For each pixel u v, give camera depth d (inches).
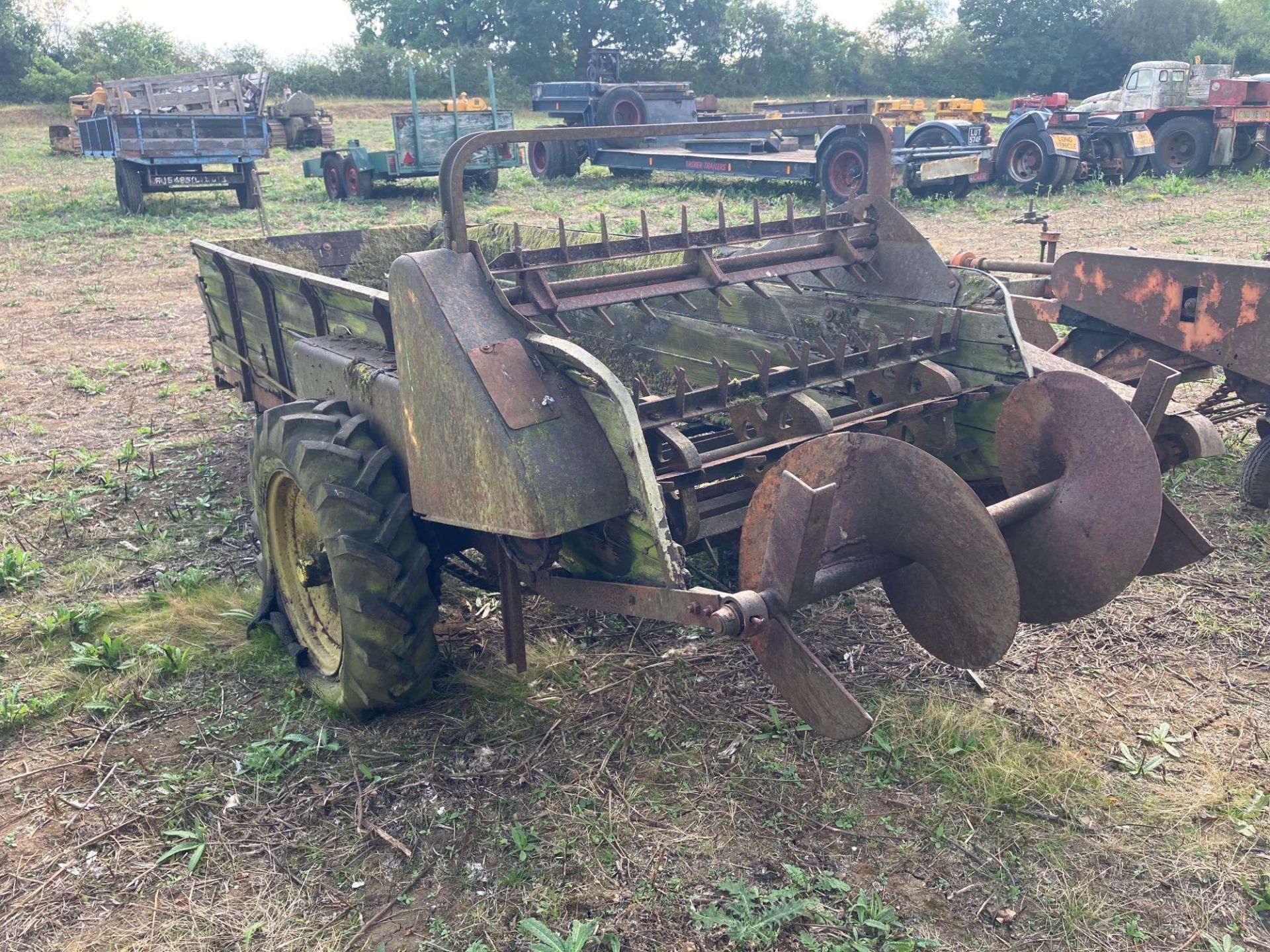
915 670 148.9
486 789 126.3
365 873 114.2
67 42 2169.0
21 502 223.1
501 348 120.2
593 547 125.6
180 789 128.7
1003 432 144.8
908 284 167.6
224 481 236.1
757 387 138.5
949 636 122.9
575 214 656.4
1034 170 698.8
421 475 129.4
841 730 101.4
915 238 165.9
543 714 140.9
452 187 125.6
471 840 118.1
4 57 2000.5
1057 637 156.6
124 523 213.8
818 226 169.2
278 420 146.3
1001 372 153.4
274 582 161.9
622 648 156.6
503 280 148.9
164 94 736.3
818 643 157.2
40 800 127.7
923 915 105.9
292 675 155.2
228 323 225.5
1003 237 529.0
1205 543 137.2
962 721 134.7
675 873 112.0
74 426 281.1
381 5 2544.3
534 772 129.1
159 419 286.2
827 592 114.0
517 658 139.8
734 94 2333.9
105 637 158.1
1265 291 180.2
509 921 106.7
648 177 881.5
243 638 165.3
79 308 450.3
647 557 116.6
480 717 140.7
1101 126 714.8
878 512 118.3
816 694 102.5
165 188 757.3
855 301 175.0
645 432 131.9
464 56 2174.0
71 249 608.7
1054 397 137.2
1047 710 138.6
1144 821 117.8
